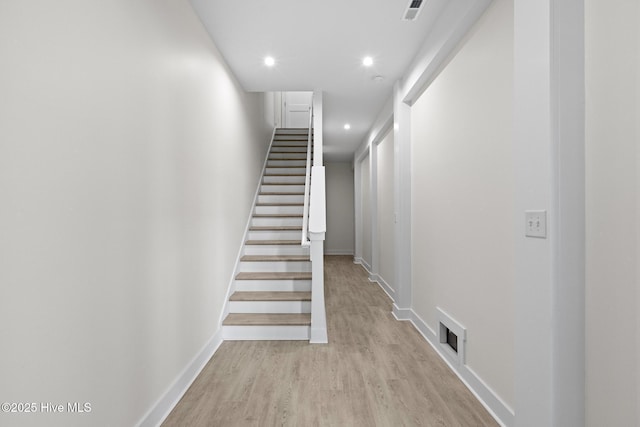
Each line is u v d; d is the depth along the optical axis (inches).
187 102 90.3
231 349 114.3
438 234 113.7
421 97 132.0
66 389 45.9
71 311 46.8
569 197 52.2
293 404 81.4
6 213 37.0
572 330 52.2
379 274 227.6
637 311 44.9
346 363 104.0
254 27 105.0
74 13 47.3
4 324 36.9
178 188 84.2
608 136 48.6
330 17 100.3
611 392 48.4
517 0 60.4
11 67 37.6
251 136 180.1
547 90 52.7
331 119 210.2
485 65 80.8
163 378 75.7
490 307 79.0
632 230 45.4
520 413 60.5
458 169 96.9
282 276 143.5
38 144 41.1
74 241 47.3
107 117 55.0
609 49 48.3
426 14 99.5
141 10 66.3
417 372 98.0
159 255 73.7
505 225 72.5
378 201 233.5
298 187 209.6
